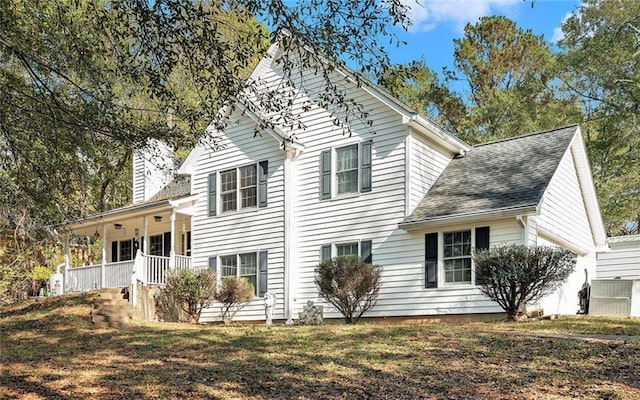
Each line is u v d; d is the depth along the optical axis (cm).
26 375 880
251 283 1925
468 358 897
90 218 2153
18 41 748
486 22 3447
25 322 1599
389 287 1638
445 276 1554
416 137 1695
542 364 839
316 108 1845
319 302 1769
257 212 1938
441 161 1808
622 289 1595
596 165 3000
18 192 968
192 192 2123
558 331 1119
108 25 849
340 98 901
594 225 1961
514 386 742
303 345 1061
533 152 1712
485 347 962
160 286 1873
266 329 1330
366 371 849
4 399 746
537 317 1401
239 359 961
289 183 1870
